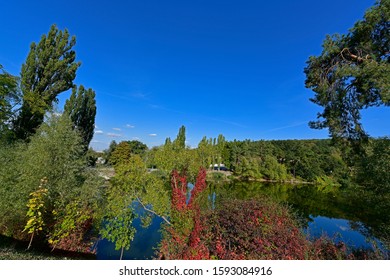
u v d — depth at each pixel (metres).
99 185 9.11
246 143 49.78
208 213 7.48
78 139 9.45
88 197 8.23
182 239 6.88
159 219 12.25
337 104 8.52
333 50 7.74
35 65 14.90
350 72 6.97
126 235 8.00
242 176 42.62
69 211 7.34
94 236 9.01
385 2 6.58
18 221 7.38
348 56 7.88
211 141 48.28
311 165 39.44
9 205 6.87
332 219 13.58
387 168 7.09
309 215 14.91
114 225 8.12
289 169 43.59
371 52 7.18
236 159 47.25
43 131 8.55
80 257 7.46
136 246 9.12
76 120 18.05
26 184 7.07
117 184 8.73
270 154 46.41
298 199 23.12
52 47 15.27
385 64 6.39
